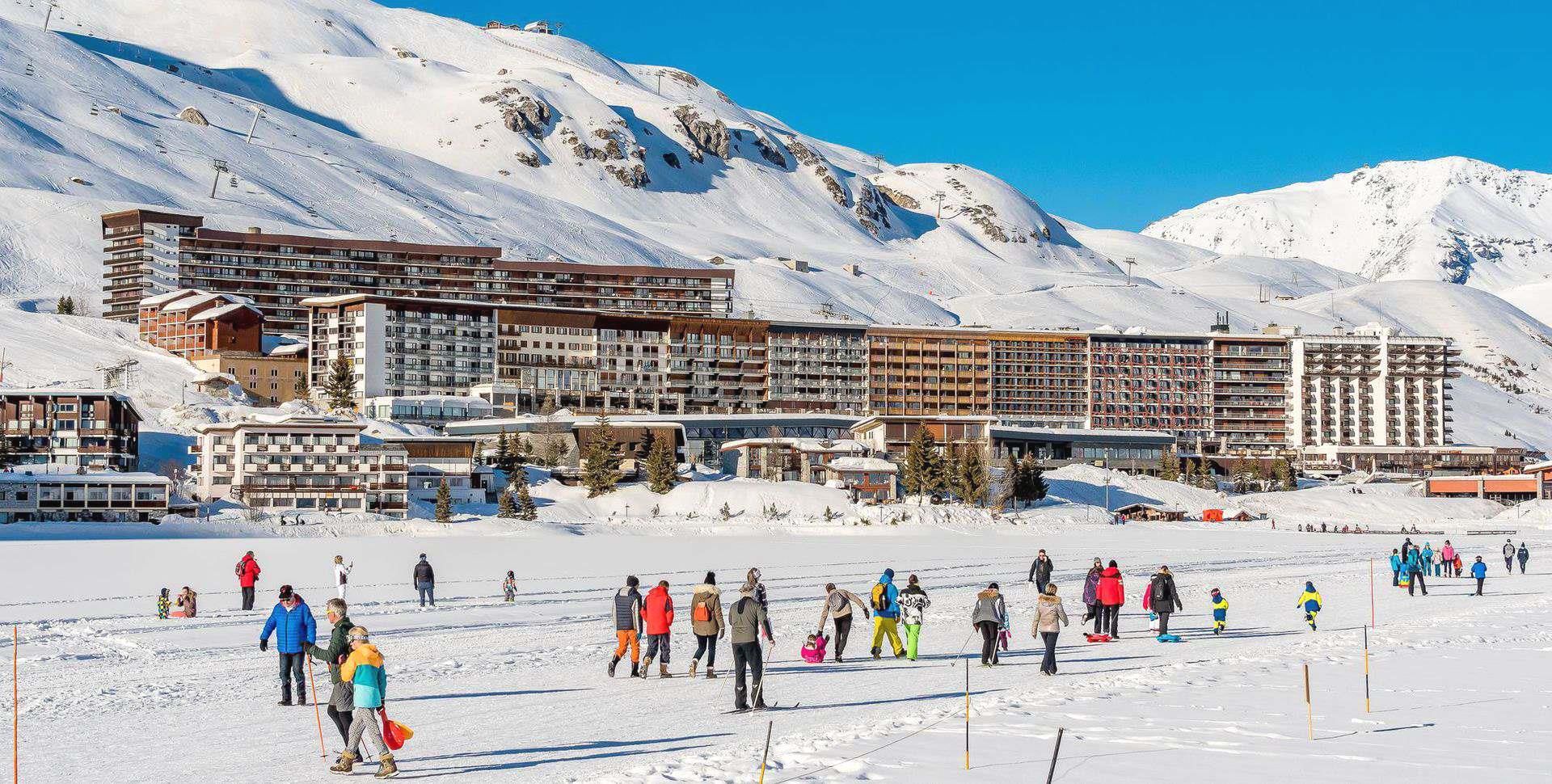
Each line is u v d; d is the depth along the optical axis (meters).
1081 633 55.59
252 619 63.12
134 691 39.94
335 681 28.66
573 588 84.38
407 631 56.62
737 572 99.69
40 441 189.12
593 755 29.66
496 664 45.41
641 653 48.72
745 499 194.62
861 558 121.12
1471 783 25.73
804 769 27.17
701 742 30.97
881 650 48.66
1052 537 167.12
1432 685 38.78
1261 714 33.69
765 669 44.31
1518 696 36.84
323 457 182.50
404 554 120.81
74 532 145.38
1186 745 29.52
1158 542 157.12
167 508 166.88
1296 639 52.91
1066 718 33.16
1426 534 181.38
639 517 186.62
